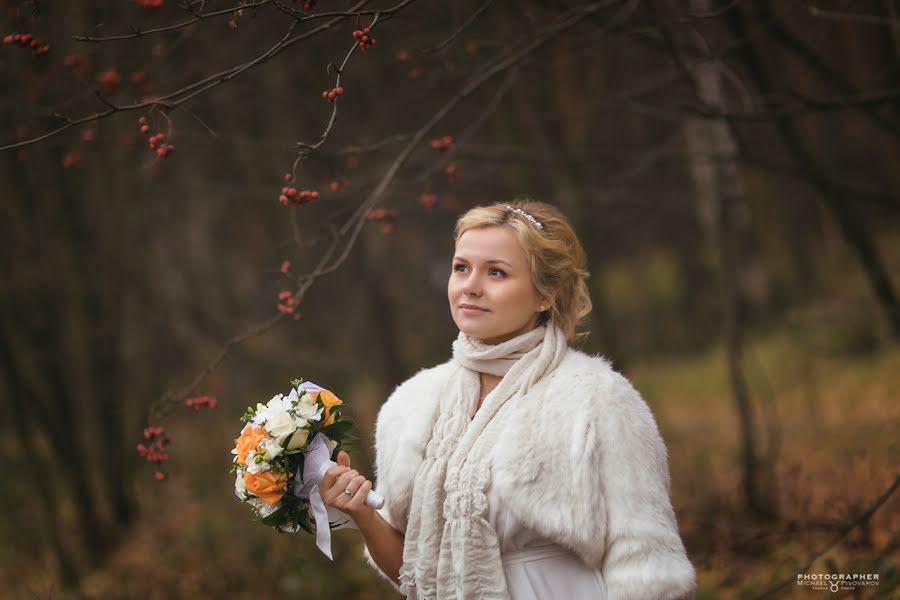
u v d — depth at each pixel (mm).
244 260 14047
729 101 6824
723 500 6262
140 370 10797
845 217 7434
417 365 15898
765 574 5055
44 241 8062
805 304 13867
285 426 2410
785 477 6168
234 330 11086
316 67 7266
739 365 6633
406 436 2598
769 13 5121
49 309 7883
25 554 7348
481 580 2354
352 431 2611
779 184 14125
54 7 5758
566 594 2350
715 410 10375
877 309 10570
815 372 10188
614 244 21062
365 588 5559
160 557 6871
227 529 6953
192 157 9164
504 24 6125
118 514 8086
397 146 6137
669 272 19672
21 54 5586
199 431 11422
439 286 20922
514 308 2516
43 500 6902
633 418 2371
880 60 8391
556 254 2555
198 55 6383
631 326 18172
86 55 4379
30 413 7344
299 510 2516
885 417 7395
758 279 14539
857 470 6008
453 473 2443
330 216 4129
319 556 6000
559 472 2326
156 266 10445
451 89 6680
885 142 13133
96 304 8312
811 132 14469
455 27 5531
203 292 13242
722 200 7105
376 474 2777
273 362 12781
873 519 5254
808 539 5316
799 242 15352
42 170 7840
